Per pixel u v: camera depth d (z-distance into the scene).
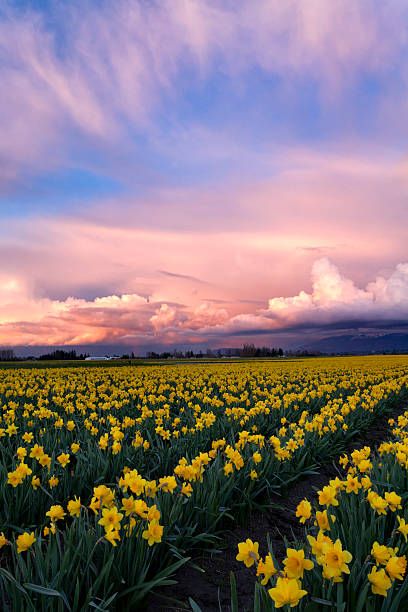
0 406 12.80
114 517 3.71
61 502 5.92
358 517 4.46
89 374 26.83
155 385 18.70
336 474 8.60
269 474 6.73
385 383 18.00
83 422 10.25
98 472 6.37
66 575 3.70
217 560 5.23
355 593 3.28
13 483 5.03
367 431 12.53
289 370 30.81
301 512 3.90
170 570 4.10
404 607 3.45
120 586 3.93
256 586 3.19
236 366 39.69
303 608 3.26
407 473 5.86
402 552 4.12
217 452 6.66
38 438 8.17
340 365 40.47
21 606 3.40
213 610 4.27
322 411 10.94
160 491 4.93
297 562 2.92
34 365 49.56
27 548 3.74
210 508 5.25
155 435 8.50
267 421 10.77
